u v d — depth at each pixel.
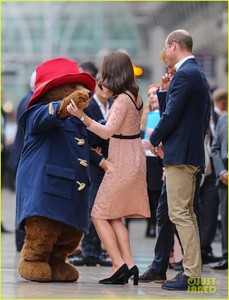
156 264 24.72
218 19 76.38
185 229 22.52
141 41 152.88
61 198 23.05
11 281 24.33
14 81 151.50
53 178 23.03
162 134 22.41
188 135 22.47
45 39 149.12
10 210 62.94
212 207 31.70
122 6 140.00
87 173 23.78
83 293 22.02
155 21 116.06
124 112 23.47
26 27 151.25
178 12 91.00
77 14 150.62
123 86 23.69
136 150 23.97
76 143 23.59
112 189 23.72
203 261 31.70
